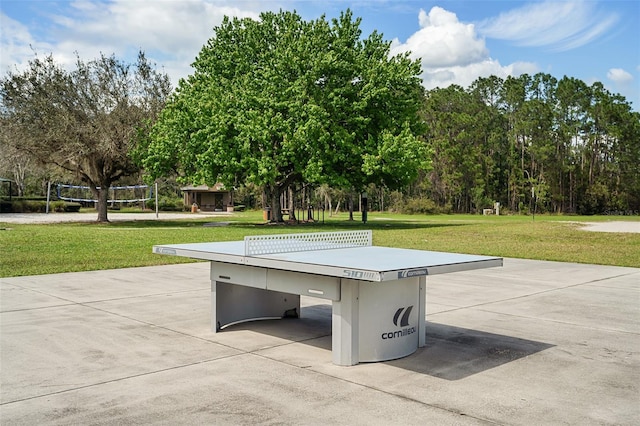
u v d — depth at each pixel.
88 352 5.38
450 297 8.82
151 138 32.06
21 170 60.38
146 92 33.91
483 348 5.68
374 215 61.31
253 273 5.88
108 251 15.34
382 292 5.22
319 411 3.86
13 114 31.03
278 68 30.58
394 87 32.53
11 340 5.81
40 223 30.95
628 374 4.81
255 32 33.78
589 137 79.06
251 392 4.26
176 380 4.55
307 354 5.41
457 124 78.56
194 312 7.40
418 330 5.67
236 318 6.62
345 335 5.03
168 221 36.38
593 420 3.73
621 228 26.31
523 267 13.06
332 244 7.05
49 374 4.68
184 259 13.84
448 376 4.73
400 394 4.24
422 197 75.62
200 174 30.38
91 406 3.93
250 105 30.31
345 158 31.22
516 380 4.62
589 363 5.15
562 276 11.45
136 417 3.72
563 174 79.88
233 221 37.22
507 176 82.44
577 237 21.48
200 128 30.70
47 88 31.16
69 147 30.59
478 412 3.86
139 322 6.78
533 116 80.00
